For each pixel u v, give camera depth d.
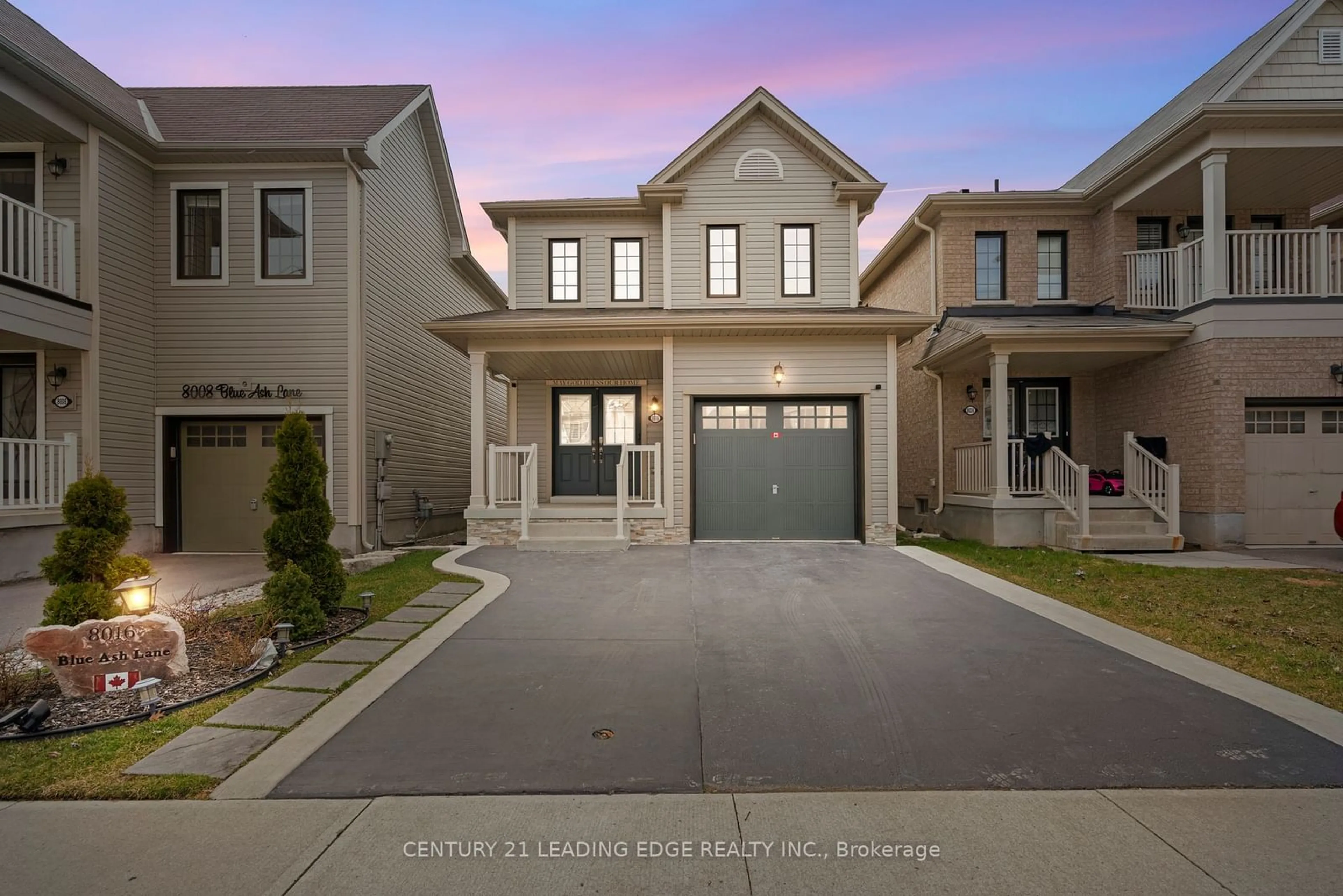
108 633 4.31
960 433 13.18
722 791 3.10
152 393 10.60
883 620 6.08
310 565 5.93
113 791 3.05
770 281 12.05
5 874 2.46
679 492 10.72
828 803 2.98
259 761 3.37
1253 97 10.62
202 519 10.75
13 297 8.22
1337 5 10.62
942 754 3.45
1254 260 10.73
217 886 2.40
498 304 19.62
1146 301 12.35
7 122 8.88
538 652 5.17
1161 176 11.43
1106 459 12.88
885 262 16.39
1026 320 12.06
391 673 4.69
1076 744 3.54
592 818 2.86
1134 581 7.78
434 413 14.48
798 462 10.95
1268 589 7.30
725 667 4.83
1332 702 4.10
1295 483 10.52
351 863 2.54
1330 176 11.43
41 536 8.36
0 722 3.70
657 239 12.73
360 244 10.97
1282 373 10.23
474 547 10.39
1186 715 3.91
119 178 9.96
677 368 10.78
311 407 10.73
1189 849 2.60
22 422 9.64
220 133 10.77
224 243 10.73
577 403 13.02
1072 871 2.47
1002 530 11.01
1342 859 2.53
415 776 3.23
